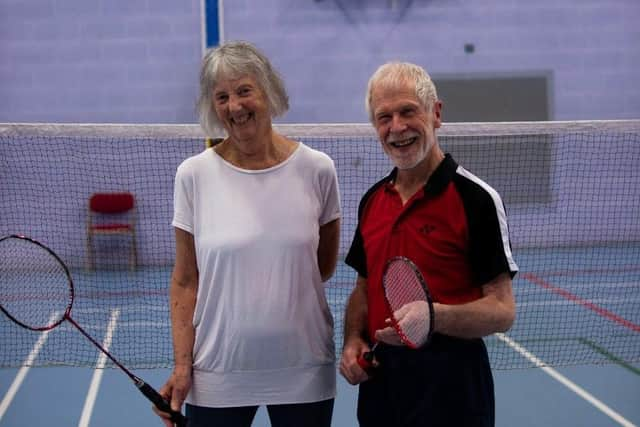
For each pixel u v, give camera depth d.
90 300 7.58
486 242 2.29
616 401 5.09
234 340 2.45
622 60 10.55
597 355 5.87
